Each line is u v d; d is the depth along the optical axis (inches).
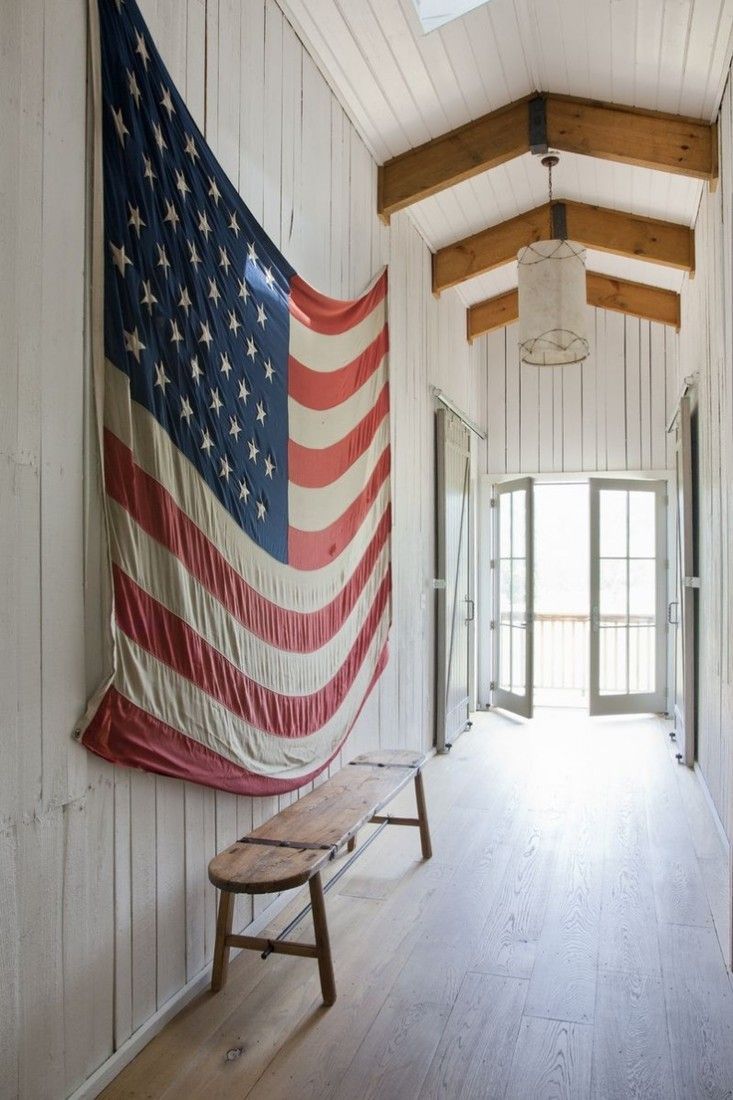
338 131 165.6
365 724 181.0
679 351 291.1
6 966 74.8
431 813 187.9
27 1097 77.3
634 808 191.3
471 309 308.2
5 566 74.9
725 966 116.9
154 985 98.9
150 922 97.8
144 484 93.1
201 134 105.3
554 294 202.8
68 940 83.3
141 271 92.7
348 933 126.6
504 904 137.7
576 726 290.0
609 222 239.5
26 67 77.2
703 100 171.3
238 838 120.3
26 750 77.5
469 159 188.9
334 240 162.9
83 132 85.4
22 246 76.9
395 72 162.9
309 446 140.9
